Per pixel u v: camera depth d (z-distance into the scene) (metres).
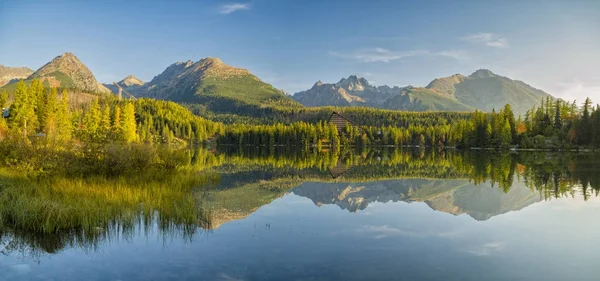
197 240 15.01
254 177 41.81
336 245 14.52
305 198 27.44
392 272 11.59
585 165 56.78
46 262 12.37
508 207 23.72
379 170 53.50
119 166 30.38
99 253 13.27
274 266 12.07
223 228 17.11
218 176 35.56
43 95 101.81
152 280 10.84
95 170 29.36
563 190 30.84
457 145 144.50
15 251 13.39
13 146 27.58
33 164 26.34
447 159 79.00
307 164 64.75
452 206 24.44
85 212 16.55
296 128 166.88
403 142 174.88
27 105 89.25
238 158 78.38
